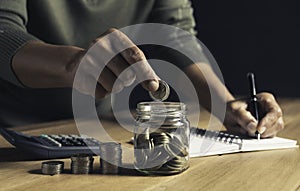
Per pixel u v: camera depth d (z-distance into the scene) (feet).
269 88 9.71
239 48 9.92
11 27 3.47
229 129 3.99
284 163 3.05
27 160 3.03
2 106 5.00
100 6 5.06
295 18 9.45
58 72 3.04
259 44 9.75
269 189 2.47
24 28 3.81
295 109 5.66
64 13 4.86
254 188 2.49
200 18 10.12
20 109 5.08
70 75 2.95
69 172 2.75
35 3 4.58
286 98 7.00
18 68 3.25
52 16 4.74
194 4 10.12
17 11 3.66
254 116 3.91
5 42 3.33
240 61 9.92
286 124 4.55
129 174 2.72
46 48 3.18
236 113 3.89
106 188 2.44
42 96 5.12
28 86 3.39
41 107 5.16
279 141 3.53
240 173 2.78
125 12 5.33
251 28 9.78
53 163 2.75
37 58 3.15
